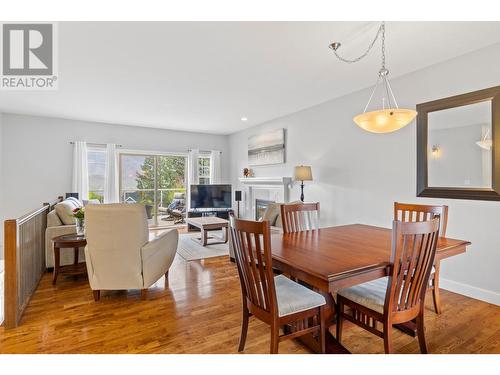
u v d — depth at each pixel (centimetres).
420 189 304
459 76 272
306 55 269
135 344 194
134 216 255
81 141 557
